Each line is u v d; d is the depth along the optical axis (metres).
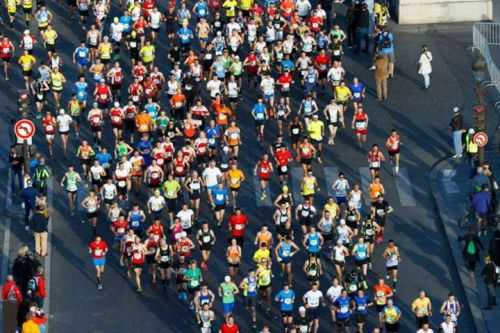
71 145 182.25
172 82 185.25
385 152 180.00
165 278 156.38
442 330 146.62
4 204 171.50
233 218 160.00
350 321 151.62
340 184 166.50
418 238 165.62
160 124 177.88
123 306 155.62
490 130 183.38
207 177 166.88
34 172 169.75
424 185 174.25
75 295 157.25
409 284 158.38
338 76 188.50
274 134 184.00
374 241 162.00
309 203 162.50
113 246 164.50
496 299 154.25
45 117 178.50
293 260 162.12
